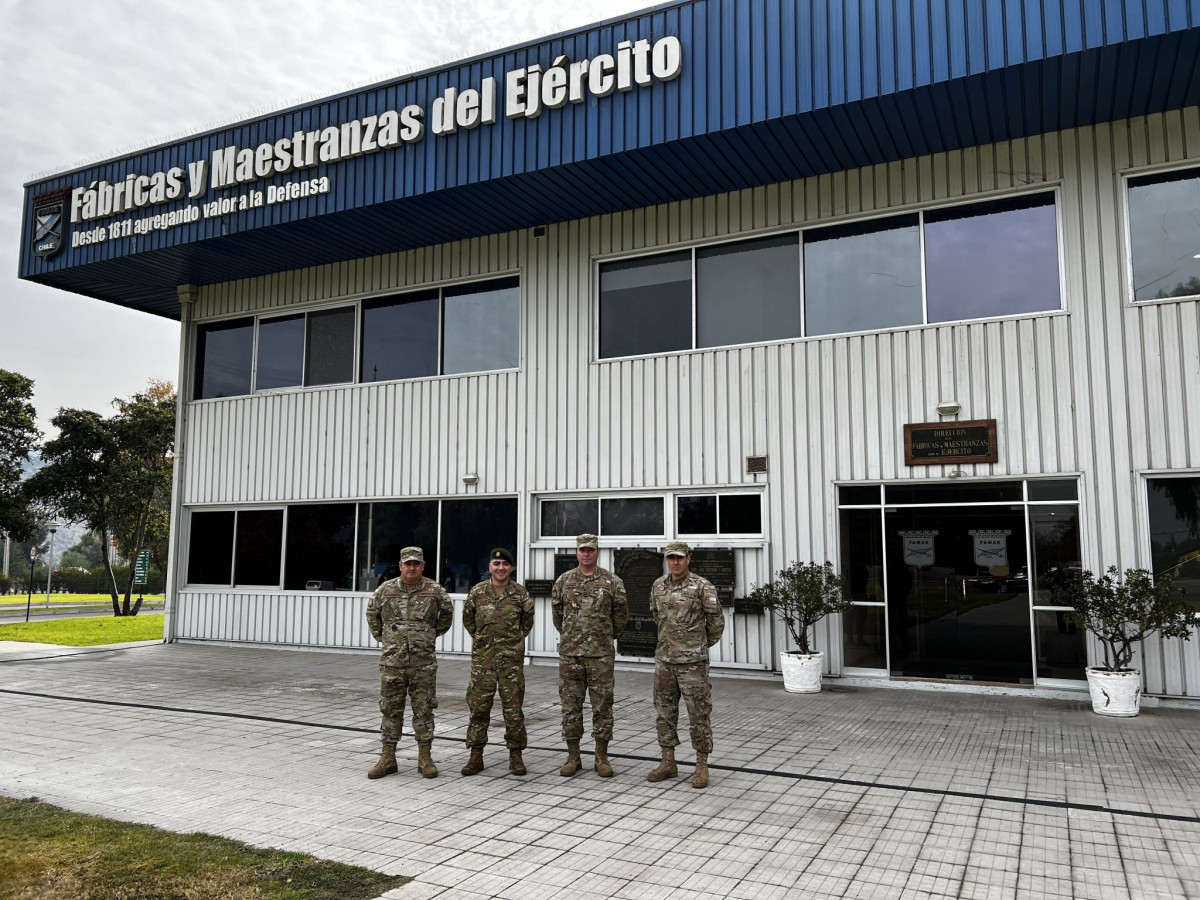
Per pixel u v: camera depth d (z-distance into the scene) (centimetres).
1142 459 996
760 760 730
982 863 485
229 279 1741
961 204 1128
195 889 444
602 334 1369
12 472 2684
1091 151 1052
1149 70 919
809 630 1161
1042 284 1076
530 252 1433
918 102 989
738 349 1247
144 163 1540
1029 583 1048
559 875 470
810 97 1008
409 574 701
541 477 1384
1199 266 999
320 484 1608
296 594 1612
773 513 1198
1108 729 847
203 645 1697
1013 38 905
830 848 511
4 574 5653
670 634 664
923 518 1116
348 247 1527
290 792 638
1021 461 1055
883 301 1165
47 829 543
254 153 1399
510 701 683
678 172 1194
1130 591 909
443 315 1520
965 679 1073
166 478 2927
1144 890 446
